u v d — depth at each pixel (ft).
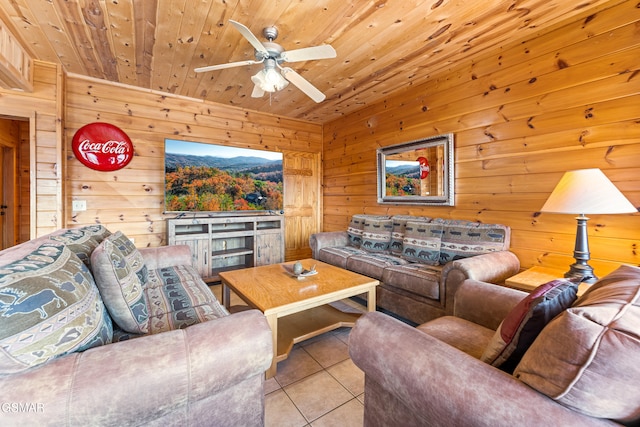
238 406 3.60
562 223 7.16
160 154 11.57
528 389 2.27
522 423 2.09
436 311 7.23
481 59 8.70
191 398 2.98
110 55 8.44
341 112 14.20
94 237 5.85
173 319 4.87
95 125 10.21
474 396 2.36
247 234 12.67
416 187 10.82
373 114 12.79
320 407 4.96
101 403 2.53
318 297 6.08
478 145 8.89
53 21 6.77
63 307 2.95
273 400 5.11
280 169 14.42
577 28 6.77
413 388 2.78
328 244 11.87
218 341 3.18
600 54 6.45
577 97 6.82
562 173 7.11
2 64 6.73
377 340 3.26
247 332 3.39
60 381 2.50
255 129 13.97
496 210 8.48
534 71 7.55
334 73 9.77
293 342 6.30
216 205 12.55
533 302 2.89
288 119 15.06
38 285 2.87
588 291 3.27
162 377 2.79
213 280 11.76
